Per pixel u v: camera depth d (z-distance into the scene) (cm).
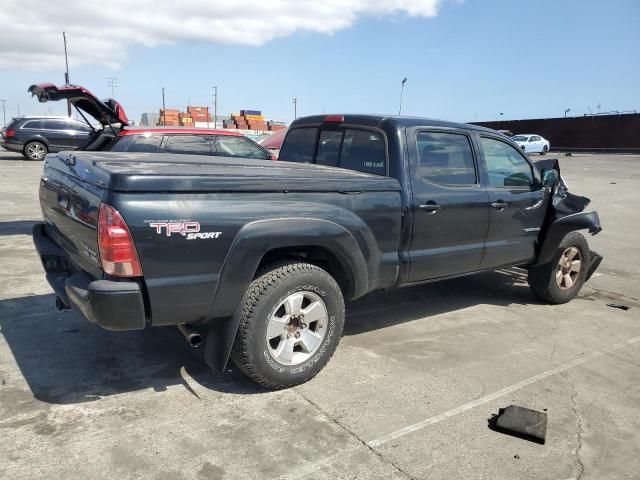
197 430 325
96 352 429
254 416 344
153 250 317
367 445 318
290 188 371
